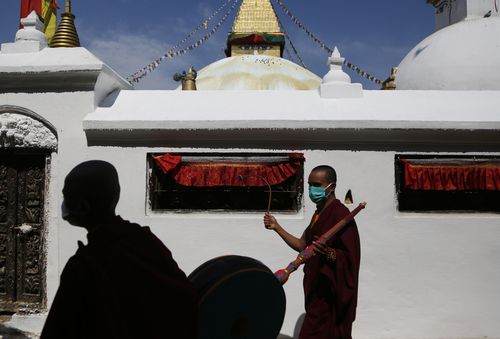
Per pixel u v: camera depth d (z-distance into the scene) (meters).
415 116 5.29
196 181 5.27
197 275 2.63
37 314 5.22
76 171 2.12
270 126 5.18
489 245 5.28
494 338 5.18
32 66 5.21
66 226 5.28
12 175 5.45
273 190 5.36
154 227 5.28
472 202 5.39
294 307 5.19
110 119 5.21
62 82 5.32
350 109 5.44
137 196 5.29
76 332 1.89
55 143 5.38
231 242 5.27
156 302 1.99
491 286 5.25
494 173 5.28
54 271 5.29
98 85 5.46
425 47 9.55
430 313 5.22
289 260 5.24
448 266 5.26
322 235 3.67
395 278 5.23
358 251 3.78
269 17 17.77
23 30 5.79
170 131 5.23
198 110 5.43
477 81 8.37
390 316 5.21
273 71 14.63
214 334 2.54
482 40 8.73
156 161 5.27
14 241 5.41
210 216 5.30
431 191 5.36
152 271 2.00
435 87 8.73
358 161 5.29
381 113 5.35
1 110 5.40
